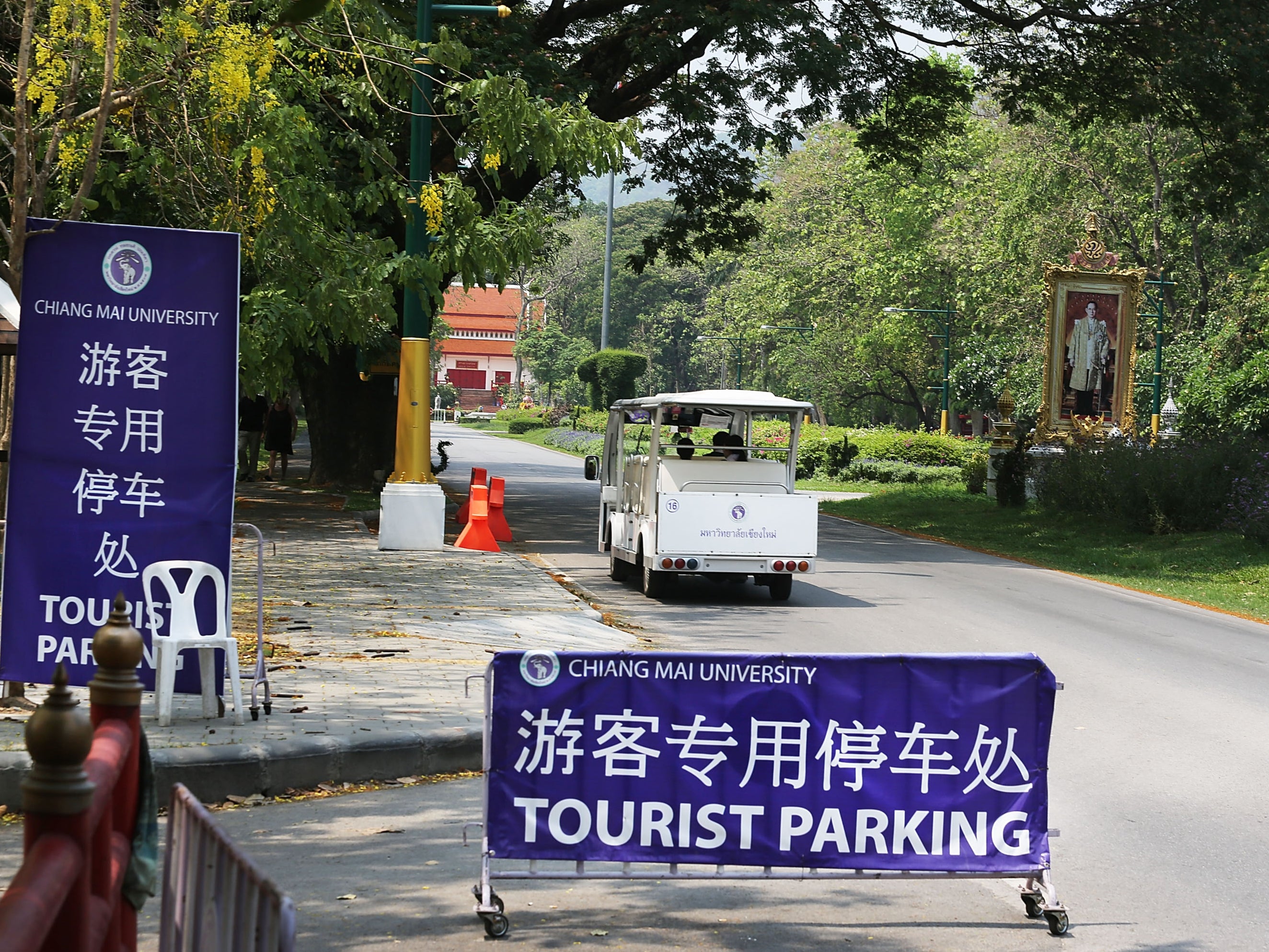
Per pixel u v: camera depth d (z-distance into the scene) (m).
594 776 5.59
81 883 2.39
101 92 10.33
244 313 14.28
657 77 23.50
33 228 8.58
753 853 5.62
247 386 14.94
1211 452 25.72
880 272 63.78
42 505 7.52
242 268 14.38
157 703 7.54
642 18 22.31
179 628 7.55
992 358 60.09
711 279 129.38
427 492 18.06
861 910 5.59
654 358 129.25
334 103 18.59
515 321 143.25
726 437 16.91
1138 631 14.62
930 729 5.67
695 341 121.62
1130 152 48.31
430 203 14.32
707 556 15.66
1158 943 5.20
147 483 7.57
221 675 8.00
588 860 5.57
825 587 17.72
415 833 6.42
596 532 23.80
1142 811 7.23
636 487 16.83
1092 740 8.99
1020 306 57.66
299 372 26.36
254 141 11.02
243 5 11.69
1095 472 28.25
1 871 5.57
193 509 7.61
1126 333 36.12
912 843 5.65
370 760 7.33
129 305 7.51
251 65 10.72
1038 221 52.56
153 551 7.59
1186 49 23.55
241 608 12.26
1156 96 26.30
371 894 5.52
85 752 2.39
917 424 79.44
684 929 5.25
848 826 5.65
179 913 3.22
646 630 13.31
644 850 5.60
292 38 12.85
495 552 18.44
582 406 88.69
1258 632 15.18
